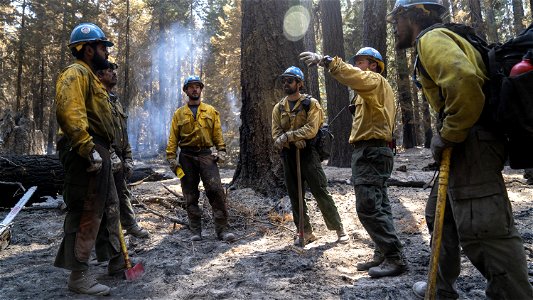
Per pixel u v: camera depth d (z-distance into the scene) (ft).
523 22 63.62
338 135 41.70
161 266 11.94
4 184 20.93
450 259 7.82
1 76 100.53
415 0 7.42
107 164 9.93
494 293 6.33
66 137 9.61
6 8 98.63
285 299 9.34
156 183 30.25
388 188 23.97
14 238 15.83
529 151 6.17
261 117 20.76
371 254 12.87
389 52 69.51
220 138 15.66
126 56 105.09
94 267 12.41
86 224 9.62
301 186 13.75
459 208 6.59
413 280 10.21
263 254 13.11
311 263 11.99
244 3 21.58
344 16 84.33
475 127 6.45
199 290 10.06
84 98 9.41
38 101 105.09
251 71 21.15
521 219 15.87
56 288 10.36
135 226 15.26
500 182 6.41
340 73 10.03
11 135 40.37
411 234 15.10
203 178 15.21
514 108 5.90
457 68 5.98
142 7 109.91
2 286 10.58
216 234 15.75
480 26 45.57
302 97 14.07
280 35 21.09
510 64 6.20
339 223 14.20
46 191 22.18
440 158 6.80
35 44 95.45
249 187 21.02
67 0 95.61
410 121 64.85
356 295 9.36
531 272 9.88
